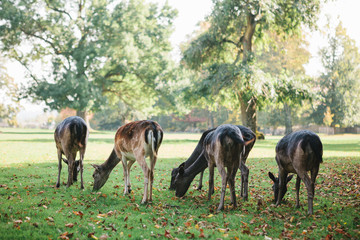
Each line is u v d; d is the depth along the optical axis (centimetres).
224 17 2614
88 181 943
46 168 1174
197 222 563
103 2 4241
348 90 5481
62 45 4175
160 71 4409
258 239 485
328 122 5459
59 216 567
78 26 4209
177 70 4234
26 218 543
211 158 698
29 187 821
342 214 612
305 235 505
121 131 764
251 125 2773
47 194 745
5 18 3791
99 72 4400
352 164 1323
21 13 3872
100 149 1981
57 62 4134
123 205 669
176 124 8031
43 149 1870
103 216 585
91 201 698
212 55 2973
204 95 2780
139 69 4284
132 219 572
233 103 2969
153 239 478
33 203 649
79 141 812
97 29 4259
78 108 3847
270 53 4878
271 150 2059
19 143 2247
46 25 4106
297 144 606
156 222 562
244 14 2489
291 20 2614
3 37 3912
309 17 2527
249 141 659
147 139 687
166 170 1208
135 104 4788
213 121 7438
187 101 3036
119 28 4206
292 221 577
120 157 788
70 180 828
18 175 1006
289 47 4400
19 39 4003
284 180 693
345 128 6162
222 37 2880
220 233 507
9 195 722
